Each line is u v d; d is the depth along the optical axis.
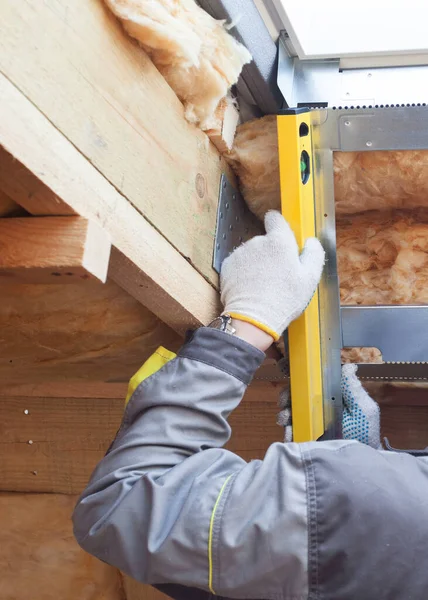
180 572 0.92
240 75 1.30
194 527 0.91
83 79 0.91
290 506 0.89
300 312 1.18
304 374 1.25
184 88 1.15
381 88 1.36
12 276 0.93
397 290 1.43
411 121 1.24
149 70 1.07
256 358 1.11
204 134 1.25
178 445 1.02
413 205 1.45
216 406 1.06
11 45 0.79
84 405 1.80
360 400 1.33
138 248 1.01
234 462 1.04
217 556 0.90
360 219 1.50
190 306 1.15
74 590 1.81
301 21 1.31
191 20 1.10
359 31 1.34
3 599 1.83
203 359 1.07
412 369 1.47
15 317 1.27
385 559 0.86
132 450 1.02
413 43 1.31
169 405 1.04
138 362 1.46
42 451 1.84
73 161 0.88
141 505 0.95
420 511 0.89
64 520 1.84
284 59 1.36
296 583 0.89
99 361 1.44
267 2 1.24
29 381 1.72
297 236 1.24
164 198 1.11
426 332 1.31
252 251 1.20
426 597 0.85
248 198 1.43
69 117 0.88
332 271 1.30
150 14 0.99
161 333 1.33
